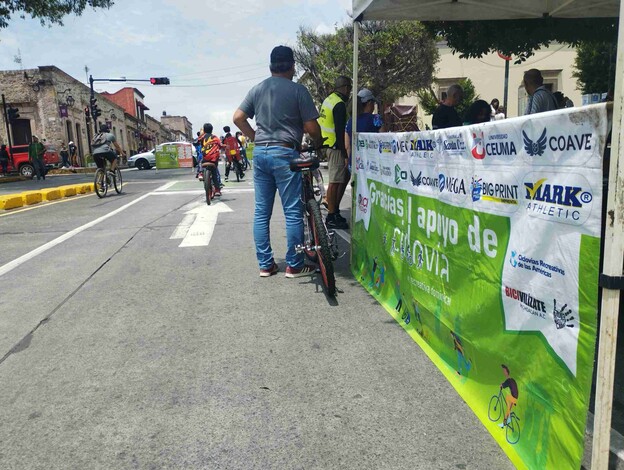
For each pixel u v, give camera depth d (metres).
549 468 1.88
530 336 2.03
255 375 2.89
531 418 2.02
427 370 2.89
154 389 2.76
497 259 2.26
